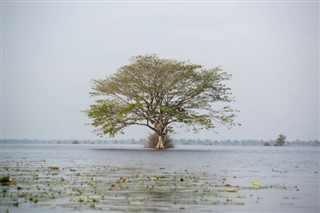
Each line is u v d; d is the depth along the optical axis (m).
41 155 54.34
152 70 67.88
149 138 76.50
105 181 24.00
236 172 31.09
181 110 69.44
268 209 16.92
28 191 20.02
